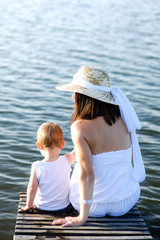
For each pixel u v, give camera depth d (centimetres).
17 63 1038
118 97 284
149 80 900
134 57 1156
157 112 669
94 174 279
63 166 307
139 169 306
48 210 306
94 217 295
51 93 775
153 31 1648
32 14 2048
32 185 299
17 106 684
